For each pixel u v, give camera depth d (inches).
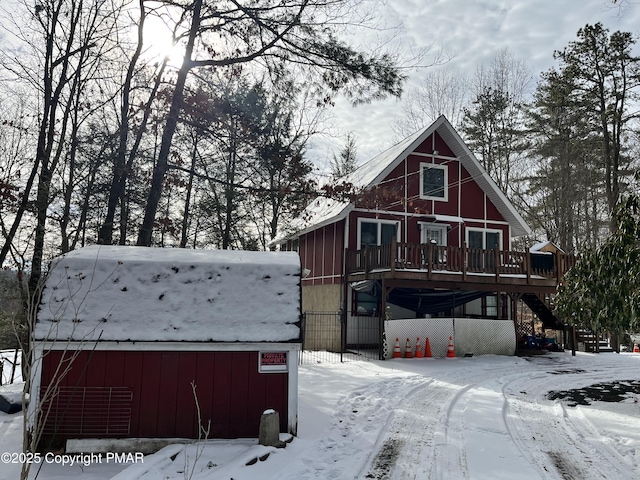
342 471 251.0
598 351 826.2
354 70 498.3
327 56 498.0
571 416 380.8
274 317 302.2
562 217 1235.2
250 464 246.8
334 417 359.3
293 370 299.3
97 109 681.6
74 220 671.8
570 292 413.7
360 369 582.2
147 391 280.7
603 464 266.4
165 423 279.7
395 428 335.3
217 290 313.1
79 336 270.5
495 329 740.7
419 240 861.2
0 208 541.0
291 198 639.1
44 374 269.9
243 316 299.9
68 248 644.7
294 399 297.7
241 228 1105.4
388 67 505.0
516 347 762.2
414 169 876.0
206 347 284.8
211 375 289.7
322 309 888.9
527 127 1283.2
